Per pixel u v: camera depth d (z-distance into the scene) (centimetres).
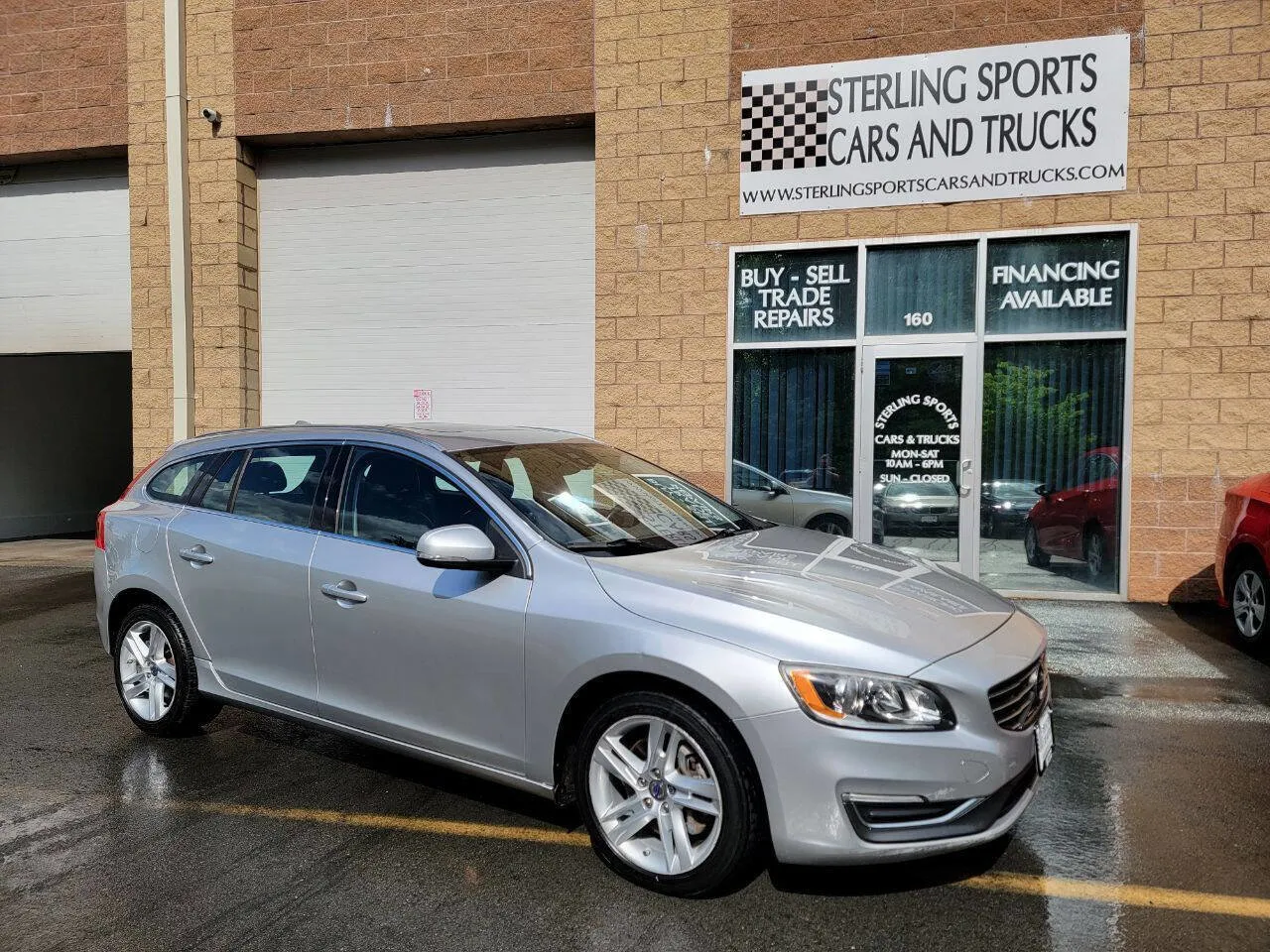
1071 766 428
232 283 1002
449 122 935
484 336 973
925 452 833
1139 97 775
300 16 970
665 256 884
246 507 452
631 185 889
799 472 866
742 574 346
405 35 943
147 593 482
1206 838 355
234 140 993
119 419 1716
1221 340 767
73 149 1053
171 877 336
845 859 289
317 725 411
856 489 846
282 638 418
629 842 327
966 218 813
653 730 317
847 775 287
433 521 388
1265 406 760
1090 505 803
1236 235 761
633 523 401
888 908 306
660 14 875
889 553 418
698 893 310
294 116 974
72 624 779
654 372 891
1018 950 281
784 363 866
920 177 821
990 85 802
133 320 1034
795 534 439
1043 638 351
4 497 1455
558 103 905
